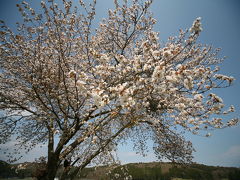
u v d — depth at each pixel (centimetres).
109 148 709
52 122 770
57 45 634
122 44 884
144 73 442
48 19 584
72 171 740
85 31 677
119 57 418
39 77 641
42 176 661
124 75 450
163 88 341
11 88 744
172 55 362
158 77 298
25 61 661
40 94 699
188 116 430
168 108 514
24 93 749
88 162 678
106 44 891
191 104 405
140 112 466
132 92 315
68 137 659
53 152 696
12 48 650
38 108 741
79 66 739
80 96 639
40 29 598
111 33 875
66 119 624
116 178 850
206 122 463
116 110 401
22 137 838
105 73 445
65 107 733
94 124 491
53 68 732
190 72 314
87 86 369
